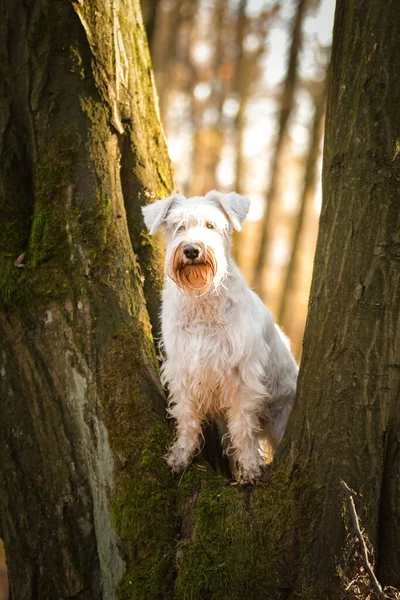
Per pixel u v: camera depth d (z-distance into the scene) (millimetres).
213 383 4258
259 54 15227
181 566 3826
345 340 3678
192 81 16422
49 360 4355
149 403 4285
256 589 3721
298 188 16375
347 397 3678
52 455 4355
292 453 3877
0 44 4531
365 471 3666
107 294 4367
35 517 4395
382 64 3576
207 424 4641
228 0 15531
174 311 4266
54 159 4461
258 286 14594
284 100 13703
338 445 3699
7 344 4434
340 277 3705
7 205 4539
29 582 4391
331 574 3650
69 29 4473
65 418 4332
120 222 4531
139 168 4852
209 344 4191
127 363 4293
